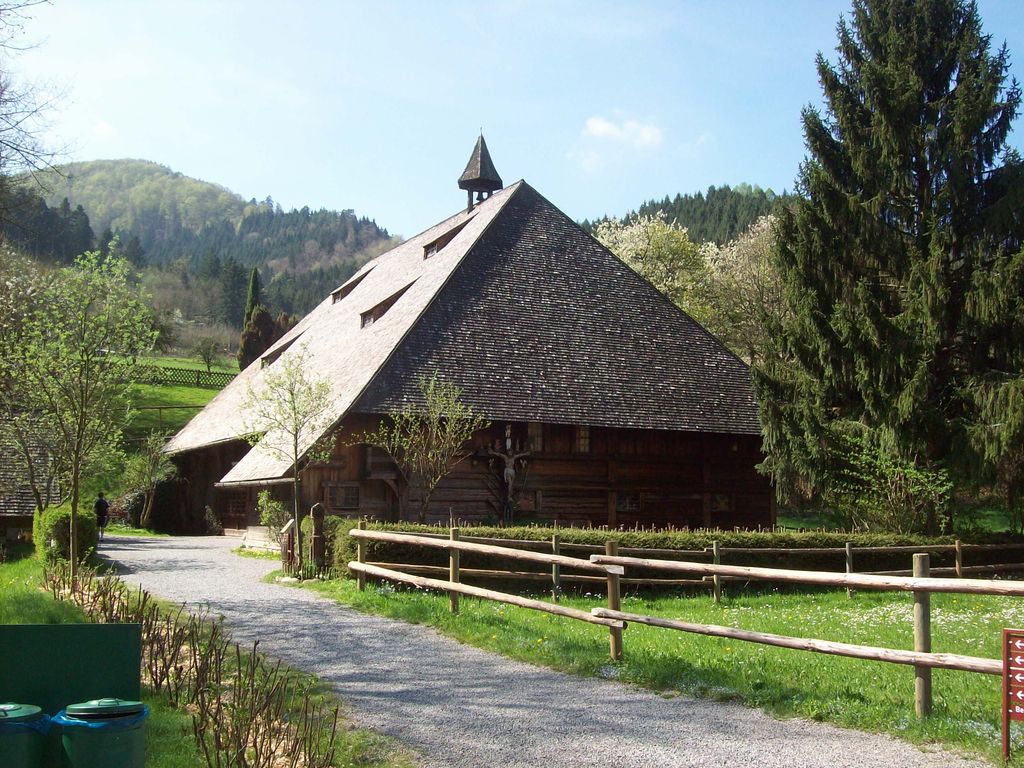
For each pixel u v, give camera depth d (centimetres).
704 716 823
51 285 1795
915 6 2586
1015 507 2453
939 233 2397
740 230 8531
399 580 1446
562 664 1023
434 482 2416
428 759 699
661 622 984
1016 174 2411
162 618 1238
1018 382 2236
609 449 2870
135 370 1791
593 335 3002
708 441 3019
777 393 2683
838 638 1293
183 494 4241
